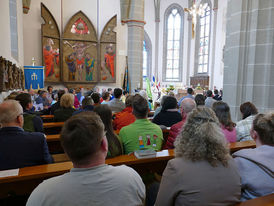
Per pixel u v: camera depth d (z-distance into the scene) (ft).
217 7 60.59
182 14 72.74
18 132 5.96
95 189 3.08
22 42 33.35
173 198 4.00
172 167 4.09
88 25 39.78
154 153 6.75
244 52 15.87
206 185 3.79
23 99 11.15
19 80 27.20
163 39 74.64
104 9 41.16
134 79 40.19
